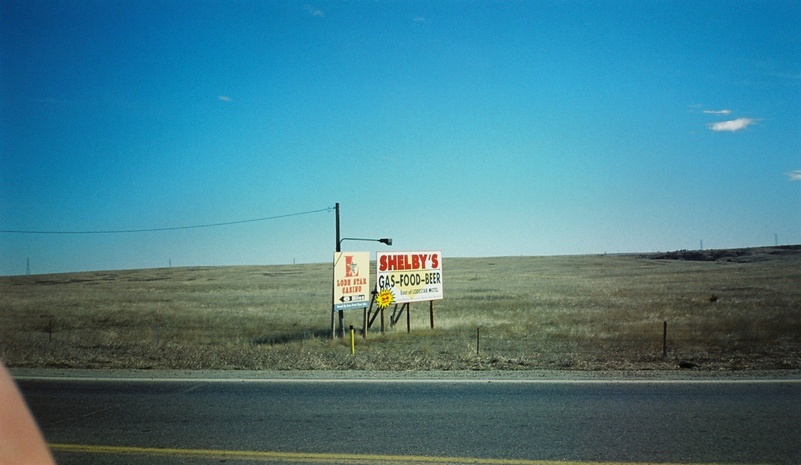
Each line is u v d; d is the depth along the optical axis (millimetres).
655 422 8078
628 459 6641
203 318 33562
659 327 22578
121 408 9438
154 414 9008
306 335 23516
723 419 8172
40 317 35969
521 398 9625
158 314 36594
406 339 21453
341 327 23453
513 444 7242
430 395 9961
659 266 99875
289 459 6832
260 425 8281
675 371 12016
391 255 25000
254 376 12117
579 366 12930
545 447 7105
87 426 8375
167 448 7301
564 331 21906
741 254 120375
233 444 7426
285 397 10016
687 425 7910
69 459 6914
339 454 6980
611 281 67250
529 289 55688
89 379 12086
